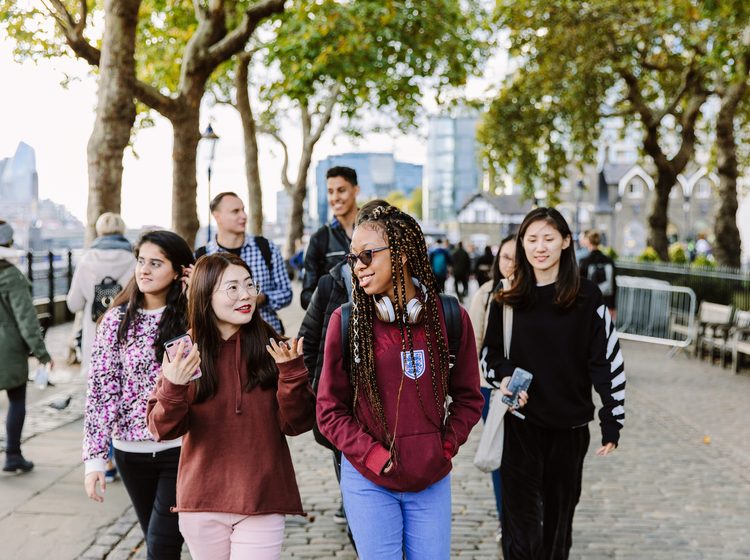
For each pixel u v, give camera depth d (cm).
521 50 1784
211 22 1238
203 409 258
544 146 2073
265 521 260
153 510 298
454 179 12206
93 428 294
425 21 1891
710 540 434
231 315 258
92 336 514
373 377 239
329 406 245
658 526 457
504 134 2039
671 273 1614
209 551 261
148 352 299
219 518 257
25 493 498
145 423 296
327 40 1614
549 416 320
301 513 265
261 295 474
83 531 433
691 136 1864
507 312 328
